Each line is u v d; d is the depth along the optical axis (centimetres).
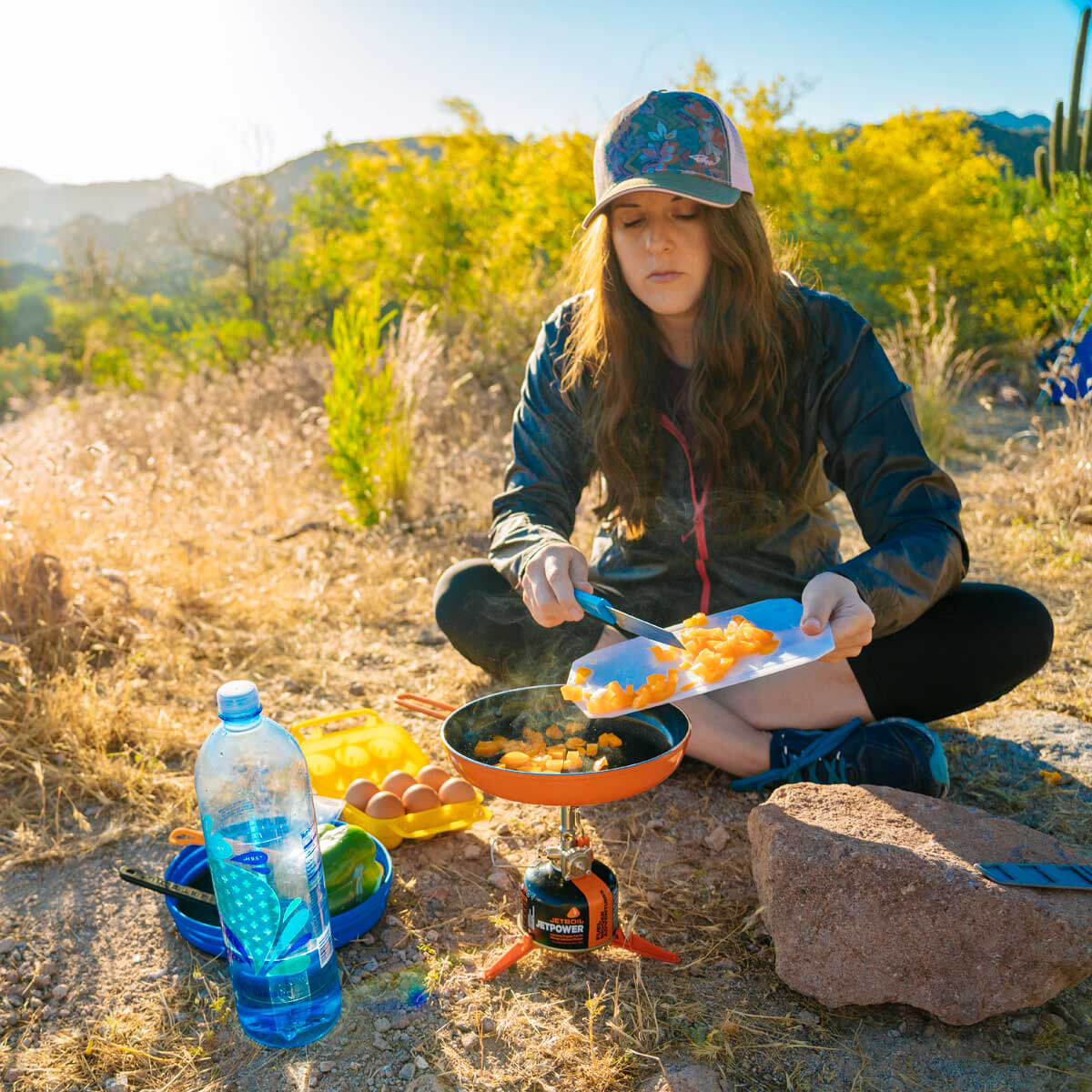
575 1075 171
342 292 1273
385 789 252
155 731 296
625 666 213
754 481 260
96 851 245
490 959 202
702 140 227
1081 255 851
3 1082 173
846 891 183
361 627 405
